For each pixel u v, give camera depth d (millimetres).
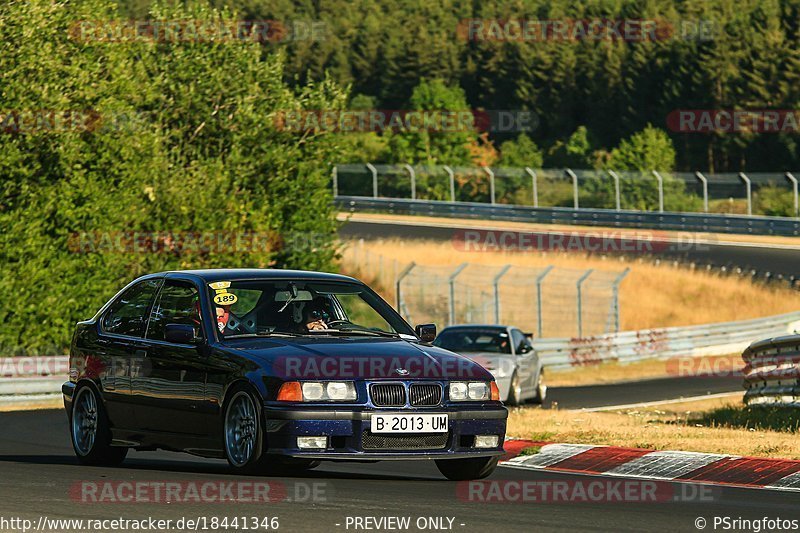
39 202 97438
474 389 32125
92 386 36719
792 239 193875
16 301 93812
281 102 127938
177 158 121312
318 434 30172
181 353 33469
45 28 101375
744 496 30594
